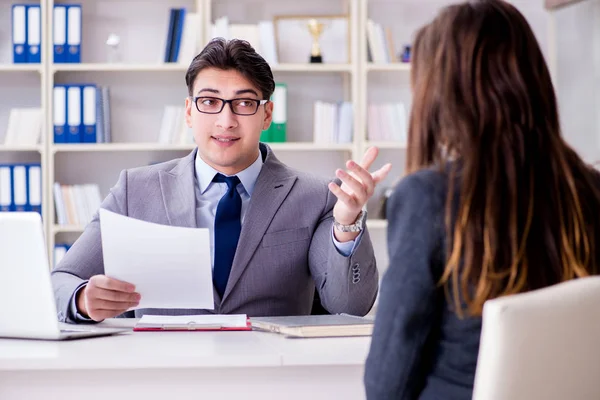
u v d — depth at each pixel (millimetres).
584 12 4309
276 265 2172
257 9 4594
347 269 1948
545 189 1157
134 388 1466
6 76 4473
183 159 2320
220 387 1476
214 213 2217
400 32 4688
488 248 1119
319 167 4672
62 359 1439
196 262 1773
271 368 1480
